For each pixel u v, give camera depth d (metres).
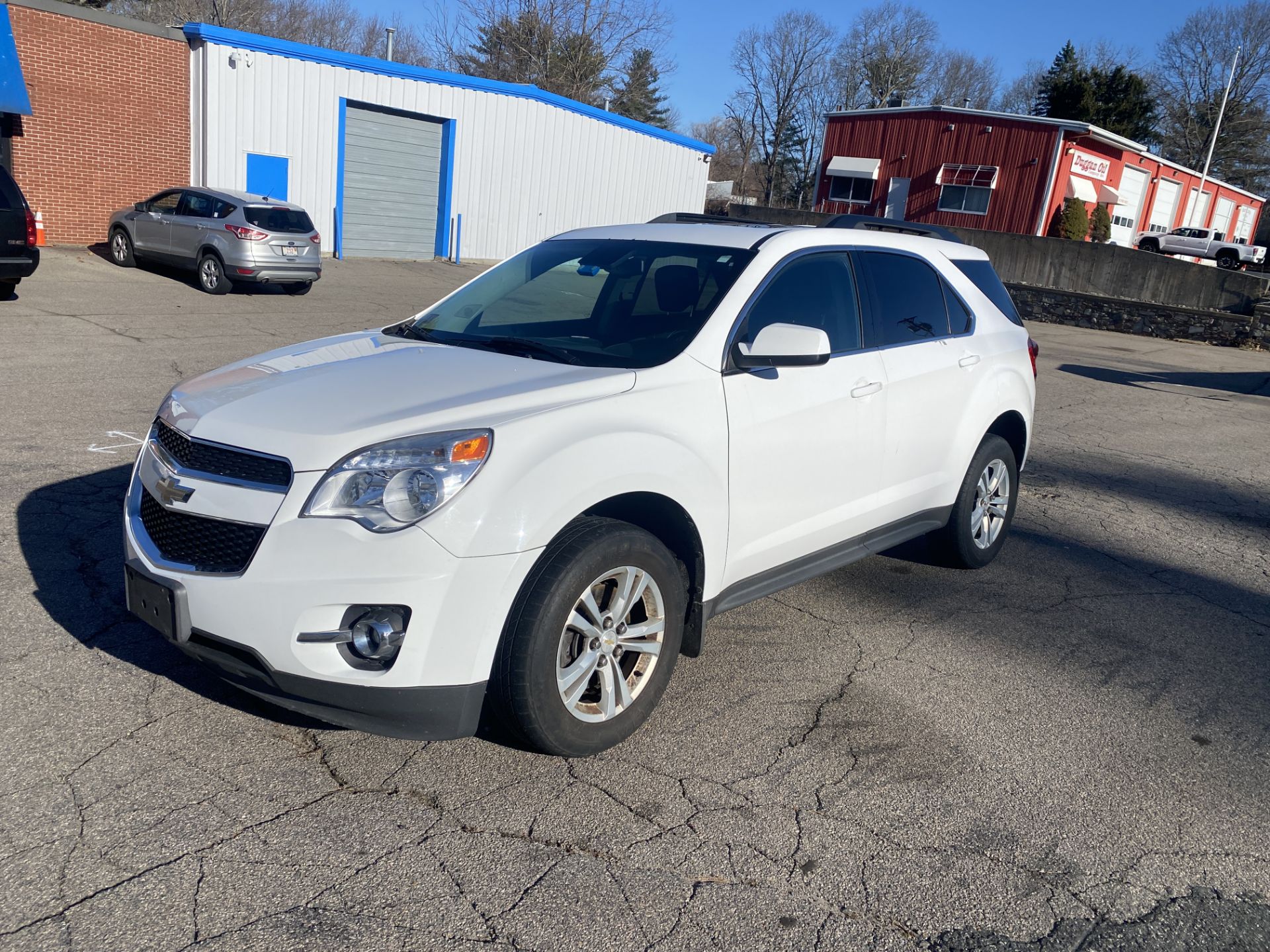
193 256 15.44
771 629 4.55
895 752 3.51
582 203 28.58
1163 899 2.80
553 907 2.57
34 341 9.95
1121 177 37.31
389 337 4.17
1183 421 11.71
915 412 4.58
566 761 3.28
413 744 3.31
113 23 18.25
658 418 3.36
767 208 32.00
